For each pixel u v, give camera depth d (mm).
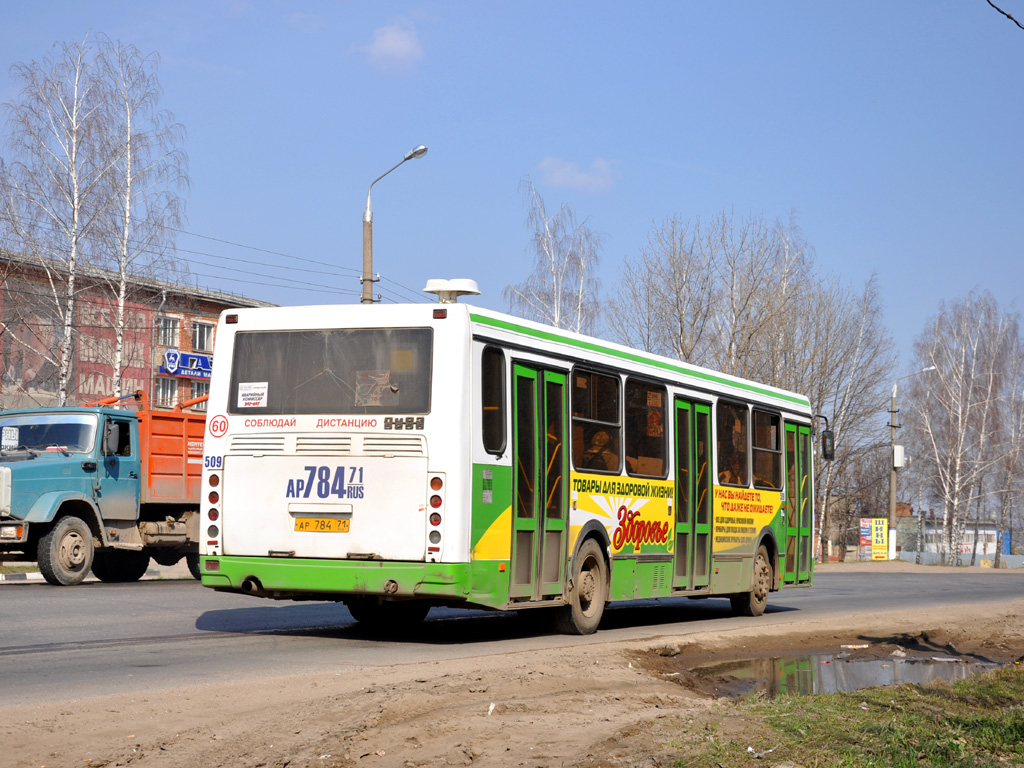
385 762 6094
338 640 12258
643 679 9828
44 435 19922
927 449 69500
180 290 44500
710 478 16297
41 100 36844
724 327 47406
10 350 41438
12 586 19172
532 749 6395
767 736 6734
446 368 11312
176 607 15719
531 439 12344
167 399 50281
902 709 8227
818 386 51969
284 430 11680
